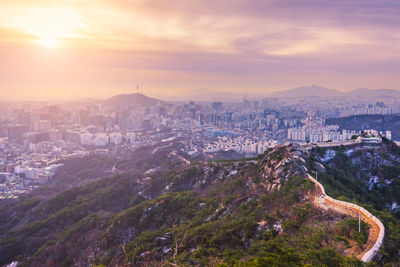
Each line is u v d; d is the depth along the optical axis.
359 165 118.12
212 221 79.88
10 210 167.00
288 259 41.12
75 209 145.50
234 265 42.91
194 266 53.12
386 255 42.09
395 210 94.00
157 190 160.50
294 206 64.75
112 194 161.00
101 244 103.00
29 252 119.62
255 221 63.06
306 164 91.62
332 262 39.28
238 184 105.75
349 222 49.91
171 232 78.56
